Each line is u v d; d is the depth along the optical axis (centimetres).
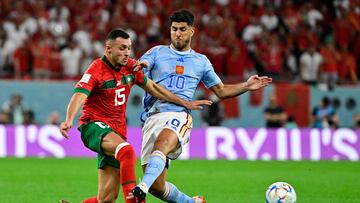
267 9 8825
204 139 6638
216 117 7281
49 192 4159
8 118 6925
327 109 7312
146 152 2992
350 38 8788
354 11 9025
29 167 5628
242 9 8881
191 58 3039
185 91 3011
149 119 2984
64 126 2630
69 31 8212
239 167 5803
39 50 7575
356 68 8450
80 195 4038
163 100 2975
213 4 8944
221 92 3122
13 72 7531
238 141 6638
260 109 7600
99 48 7925
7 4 8444
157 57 3028
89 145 2786
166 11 8725
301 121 7662
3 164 5853
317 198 3897
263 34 8231
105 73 2783
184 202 2986
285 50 8200
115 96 2814
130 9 8738
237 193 4178
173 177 5025
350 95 7725
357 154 6638
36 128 6588
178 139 2883
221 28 8344
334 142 6662
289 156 6631
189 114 3006
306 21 8894
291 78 7931
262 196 4053
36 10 8362
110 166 2778
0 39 7850
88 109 2827
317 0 9188
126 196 2630
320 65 8031
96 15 8444
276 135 6650
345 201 3778
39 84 7325
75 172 5284
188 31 3008
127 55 2769
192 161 6319
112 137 2723
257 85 3105
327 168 5769
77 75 7619
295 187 4438
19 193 4103
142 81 2880
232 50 7856
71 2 8612
